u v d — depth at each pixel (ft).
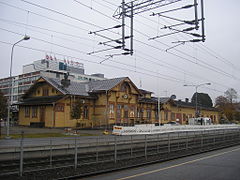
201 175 39.27
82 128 138.31
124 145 56.39
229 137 109.70
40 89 154.51
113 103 153.99
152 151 62.34
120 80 158.30
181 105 213.66
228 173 40.86
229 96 287.89
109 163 49.75
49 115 135.74
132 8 56.39
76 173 39.70
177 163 52.37
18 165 38.52
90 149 50.19
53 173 39.42
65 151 46.85
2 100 87.97
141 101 175.52
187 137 77.82
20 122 156.97
